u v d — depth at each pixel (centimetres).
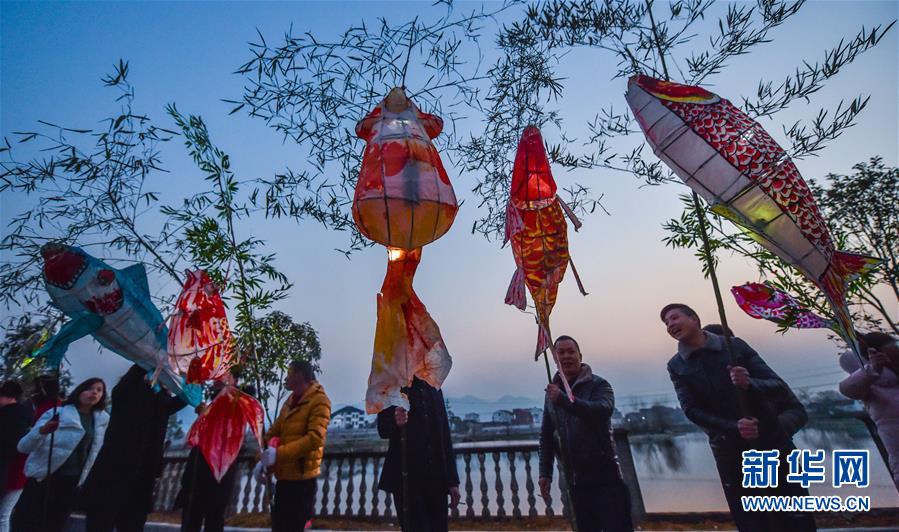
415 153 147
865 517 373
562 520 457
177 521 546
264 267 258
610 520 228
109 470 264
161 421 291
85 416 335
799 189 167
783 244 171
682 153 169
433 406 256
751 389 215
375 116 163
